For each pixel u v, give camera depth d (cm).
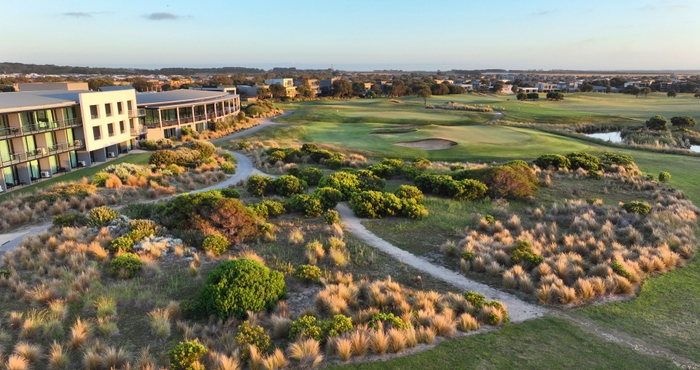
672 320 1250
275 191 2900
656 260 1670
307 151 4453
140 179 3200
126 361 944
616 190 3111
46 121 3959
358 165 4141
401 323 1102
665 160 4528
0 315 1186
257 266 1295
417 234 2097
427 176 3091
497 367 948
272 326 1116
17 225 2284
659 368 982
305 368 922
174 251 1730
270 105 10406
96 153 4578
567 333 1142
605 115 9656
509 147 5306
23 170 3703
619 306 1338
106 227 1973
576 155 4028
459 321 1156
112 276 1498
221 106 8175
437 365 945
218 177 3581
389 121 8319
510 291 1460
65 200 2616
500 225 2164
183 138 6097
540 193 3003
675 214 2364
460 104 11931
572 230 2191
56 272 1514
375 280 1518
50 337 1062
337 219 2200
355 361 952
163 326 1081
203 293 1222
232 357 931
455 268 1670
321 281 1434
